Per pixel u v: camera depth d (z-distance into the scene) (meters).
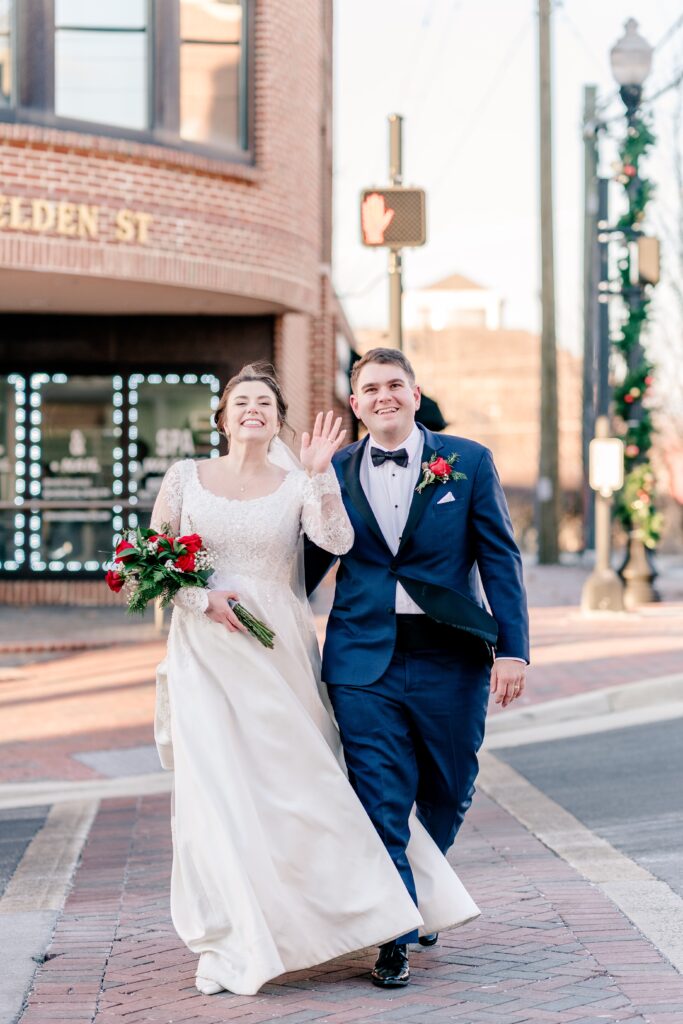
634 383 21.75
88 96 16.58
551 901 6.41
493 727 11.62
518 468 80.75
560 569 32.72
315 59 19.67
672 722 11.67
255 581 5.50
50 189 15.95
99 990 5.30
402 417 5.58
